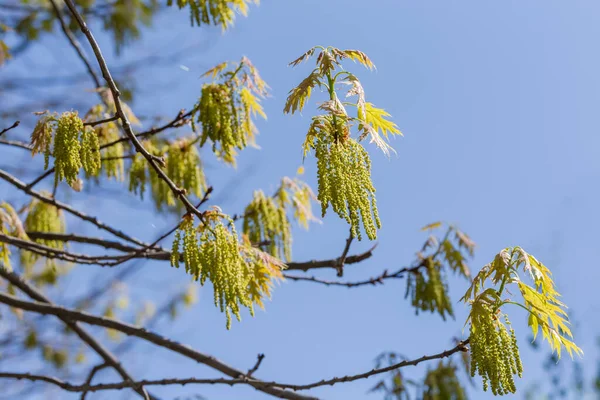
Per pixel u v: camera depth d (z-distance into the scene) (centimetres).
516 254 371
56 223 641
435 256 635
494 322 350
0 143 563
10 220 563
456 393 607
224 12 568
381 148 356
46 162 393
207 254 373
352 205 332
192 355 577
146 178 588
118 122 571
